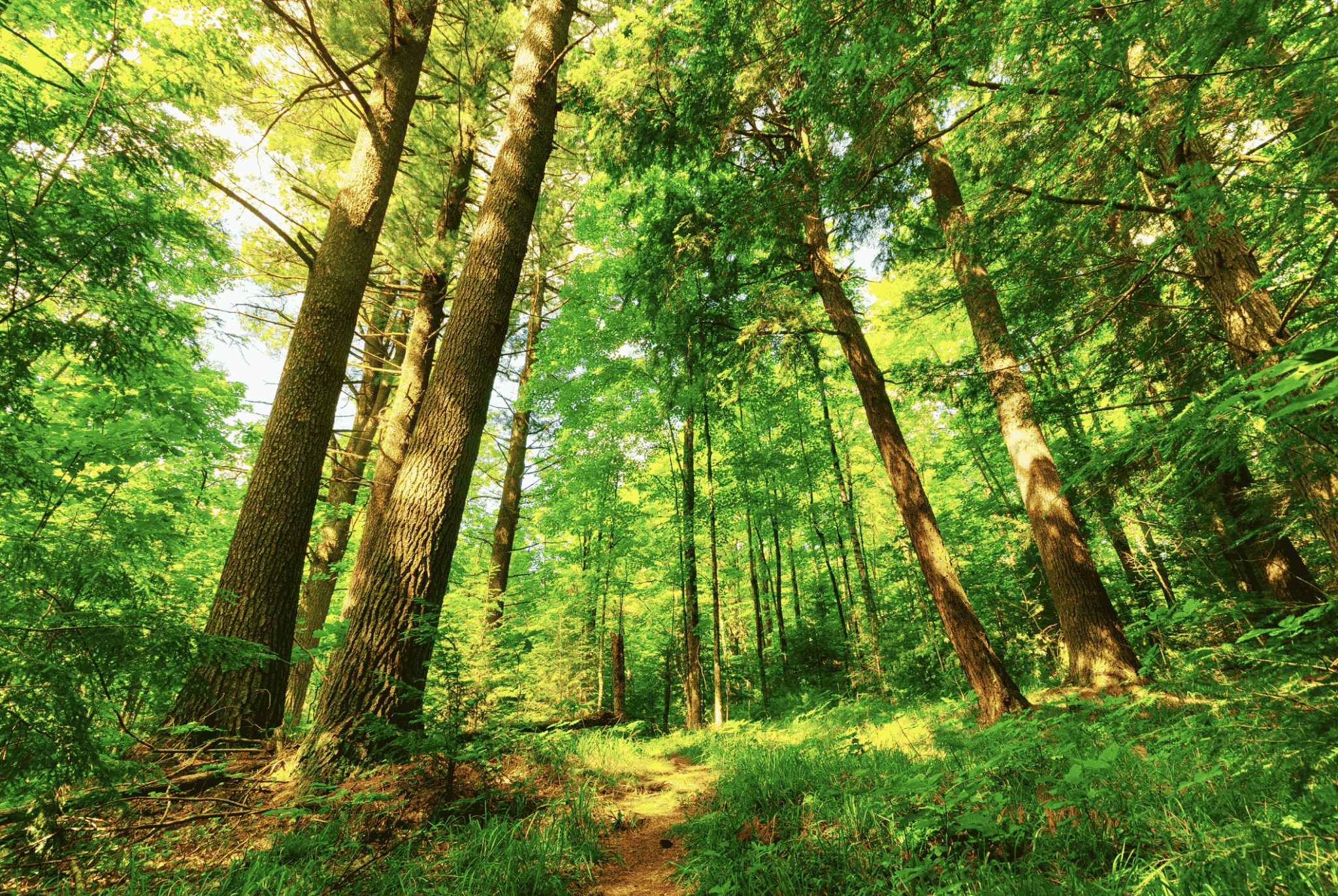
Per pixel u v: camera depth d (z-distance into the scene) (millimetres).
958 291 8930
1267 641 1815
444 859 2855
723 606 20531
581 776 4762
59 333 3326
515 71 6402
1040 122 3738
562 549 14281
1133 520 7340
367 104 6484
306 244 6969
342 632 4961
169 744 3844
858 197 6293
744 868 2752
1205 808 2395
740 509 13023
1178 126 2545
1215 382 5559
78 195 3445
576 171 11664
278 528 4945
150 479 6934
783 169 6215
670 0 5711
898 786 2916
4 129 3242
